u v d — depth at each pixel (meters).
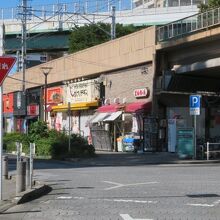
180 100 39.75
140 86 41.69
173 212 11.05
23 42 62.91
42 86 63.16
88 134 49.34
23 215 10.92
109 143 43.38
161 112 39.66
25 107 62.50
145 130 38.66
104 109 45.19
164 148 38.97
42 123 40.25
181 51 38.84
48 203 12.60
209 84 40.97
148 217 10.47
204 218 10.35
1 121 12.16
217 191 14.54
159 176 19.48
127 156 34.50
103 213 11.00
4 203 12.40
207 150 30.91
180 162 29.50
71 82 54.50
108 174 20.77
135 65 42.41
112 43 45.84
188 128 31.78
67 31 88.75
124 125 42.31
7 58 12.05
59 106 55.75
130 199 13.05
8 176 19.69
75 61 53.28
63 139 36.12
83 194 14.20
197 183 16.70
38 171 23.14
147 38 40.72
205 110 40.44
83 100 51.25
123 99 43.84
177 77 39.22
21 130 67.00
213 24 34.28
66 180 18.28
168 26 38.66
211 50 36.09
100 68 47.84
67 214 10.95
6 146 43.84
